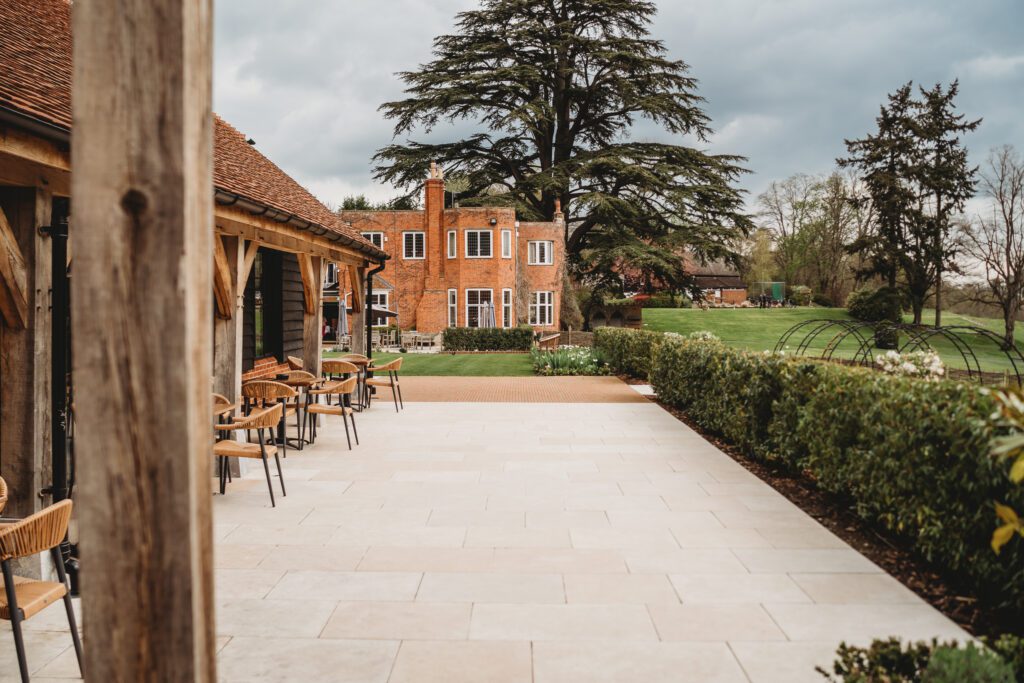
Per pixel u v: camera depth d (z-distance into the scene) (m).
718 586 4.56
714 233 35.84
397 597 4.39
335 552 5.25
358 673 3.44
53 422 4.66
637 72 37.62
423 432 10.76
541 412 13.02
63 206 4.73
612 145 40.16
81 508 1.45
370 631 3.91
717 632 3.88
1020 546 3.82
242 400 9.48
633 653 3.63
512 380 19.47
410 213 38.03
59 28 7.74
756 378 8.30
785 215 63.41
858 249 45.84
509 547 5.37
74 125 1.44
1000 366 31.48
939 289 44.72
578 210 35.53
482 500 6.75
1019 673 2.11
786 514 6.27
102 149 1.43
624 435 10.50
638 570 4.86
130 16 1.42
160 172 1.43
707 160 38.50
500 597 4.39
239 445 6.86
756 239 64.94
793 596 4.39
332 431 10.81
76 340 1.44
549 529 5.83
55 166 4.30
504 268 36.94
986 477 3.97
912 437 4.81
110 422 1.44
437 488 7.22
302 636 3.85
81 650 3.43
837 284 59.56
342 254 12.20
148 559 1.45
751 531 5.77
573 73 39.75
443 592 4.47
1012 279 37.16
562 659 3.57
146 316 1.44
